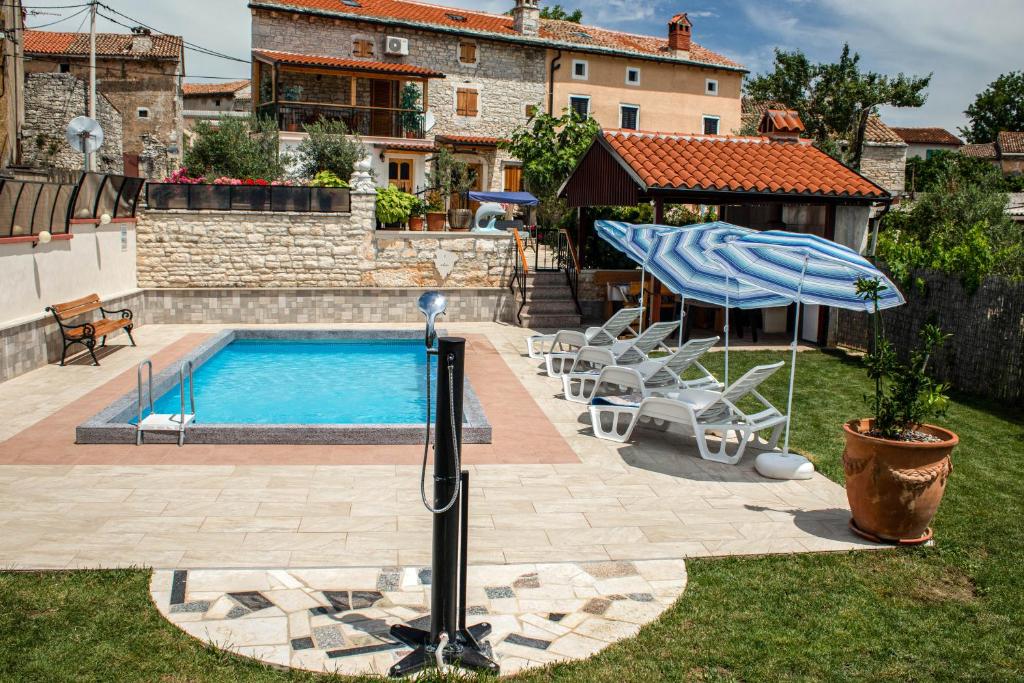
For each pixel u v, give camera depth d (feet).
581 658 14.33
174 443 27.12
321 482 23.65
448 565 13.85
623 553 19.06
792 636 15.25
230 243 56.80
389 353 49.78
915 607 16.52
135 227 55.36
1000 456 28.40
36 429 28.58
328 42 100.22
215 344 46.70
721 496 23.50
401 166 98.63
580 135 84.79
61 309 40.40
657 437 30.09
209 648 14.21
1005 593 17.16
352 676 13.55
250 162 82.89
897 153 144.36
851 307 25.14
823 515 21.98
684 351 32.37
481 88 109.40
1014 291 35.88
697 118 126.21
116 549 18.38
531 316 56.34
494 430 30.40
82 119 58.13
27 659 13.60
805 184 49.47
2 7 73.15
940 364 41.01
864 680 13.82
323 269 58.13
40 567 17.24
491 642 14.82
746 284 34.17
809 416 33.60
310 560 18.15
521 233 75.61
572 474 25.30
